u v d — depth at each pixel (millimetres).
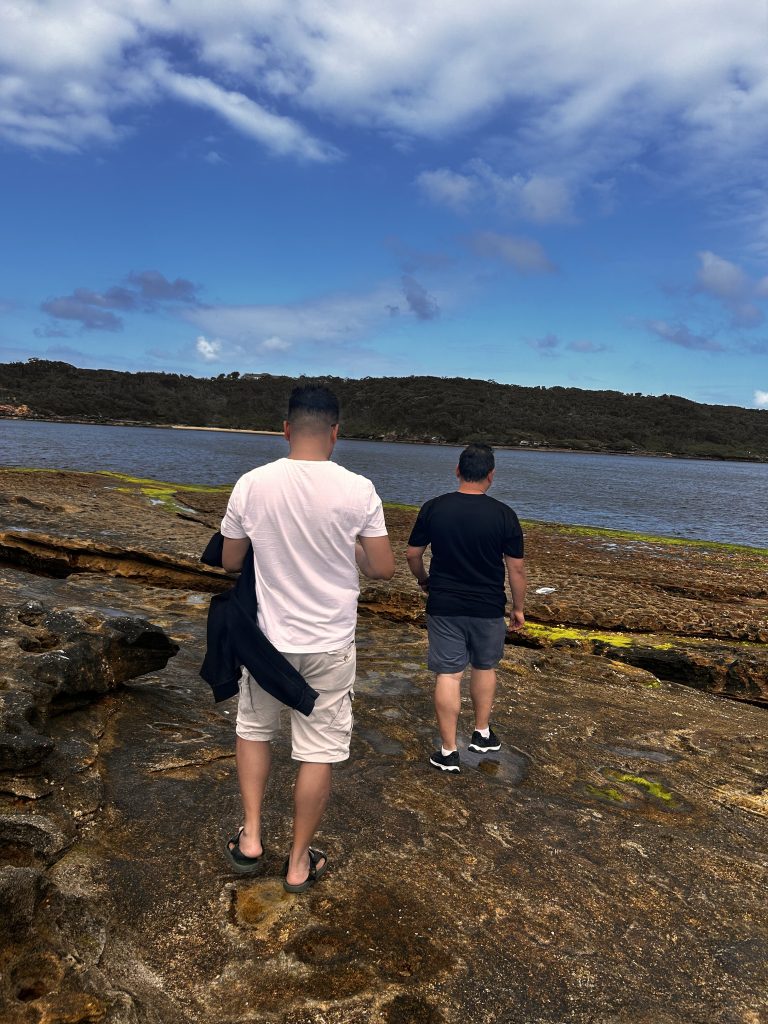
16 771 3041
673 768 4344
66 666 3797
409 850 3049
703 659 6863
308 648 2436
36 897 2209
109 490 16750
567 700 5559
